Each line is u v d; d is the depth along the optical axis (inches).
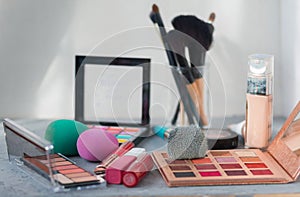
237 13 62.1
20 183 42.7
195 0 61.6
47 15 61.3
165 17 61.7
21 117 63.2
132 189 41.6
